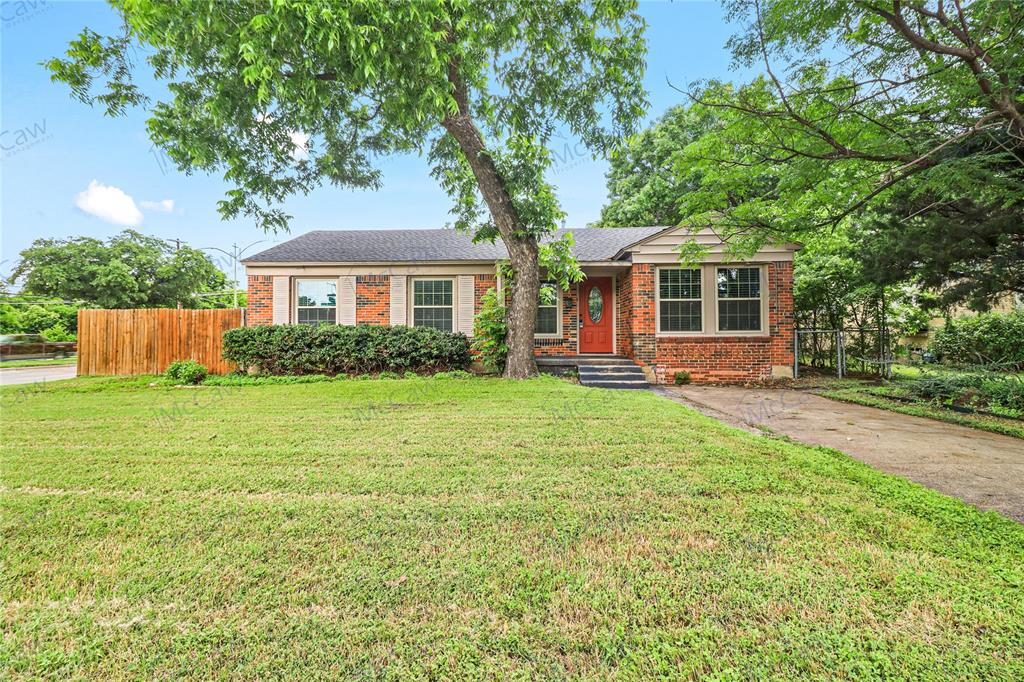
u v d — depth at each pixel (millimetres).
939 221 6945
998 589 1964
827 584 2014
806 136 6012
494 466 3699
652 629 1737
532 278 9523
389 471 3584
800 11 5359
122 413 6016
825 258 11117
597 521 2672
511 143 8859
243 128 7734
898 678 1479
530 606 1879
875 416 6273
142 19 5586
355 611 1856
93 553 2318
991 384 6586
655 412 5887
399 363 10266
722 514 2758
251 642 1683
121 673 1542
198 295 28406
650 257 10250
